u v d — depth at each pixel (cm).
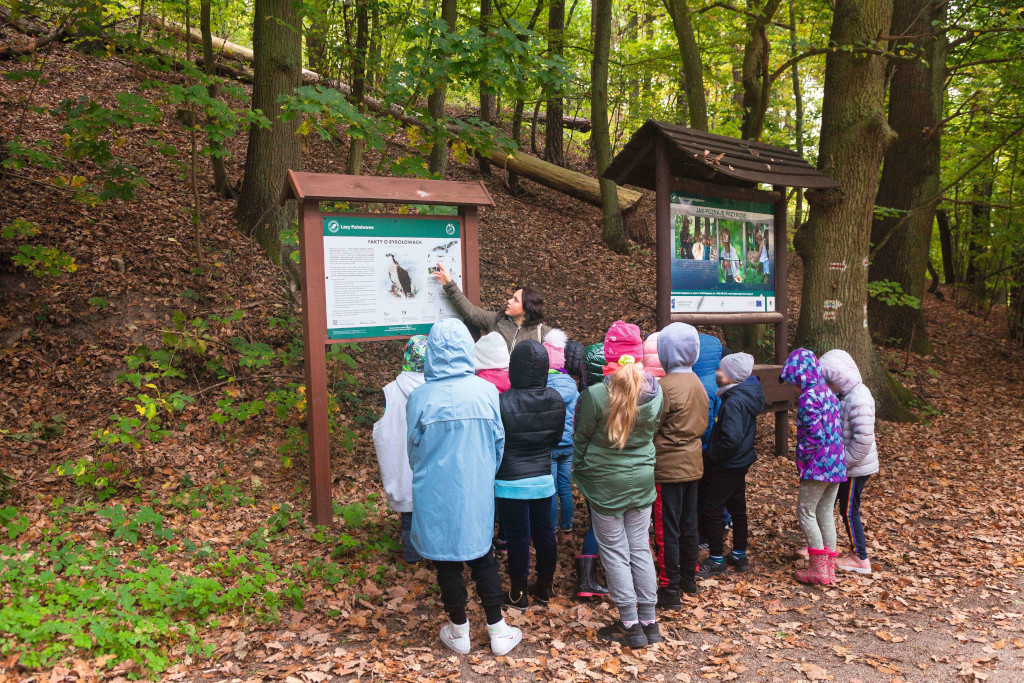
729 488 430
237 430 595
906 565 467
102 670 296
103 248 713
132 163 891
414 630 362
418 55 587
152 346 640
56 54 1109
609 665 329
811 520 429
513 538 372
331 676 309
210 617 354
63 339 622
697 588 425
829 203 802
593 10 1583
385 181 486
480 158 1334
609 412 347
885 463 690
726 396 427
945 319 1374
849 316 823
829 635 369
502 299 913
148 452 538
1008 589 428
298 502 508
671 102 1734
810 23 1322
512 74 593
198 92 577
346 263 471
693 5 1118
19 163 650
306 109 516
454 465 325
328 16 939
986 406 927
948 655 346
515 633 348
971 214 1484
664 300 590
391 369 746
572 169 1608
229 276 746
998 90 1084
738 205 653
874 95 791
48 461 509
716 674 326
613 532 354
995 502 587
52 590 347
